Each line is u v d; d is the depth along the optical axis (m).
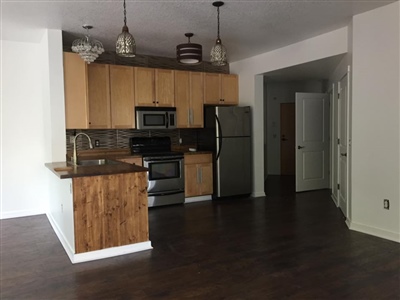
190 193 5.57
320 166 6.53
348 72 4.14
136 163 5.08
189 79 5.68
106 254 3.25
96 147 5.32
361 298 2.37
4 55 4.67
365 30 3.73
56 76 4.26
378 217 3.71
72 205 3.13
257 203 5.44
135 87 5.19
